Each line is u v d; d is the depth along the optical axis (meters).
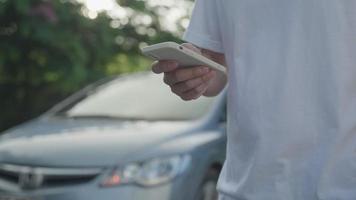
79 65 7.19
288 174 1.76
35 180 4.35
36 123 5.29
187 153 4.40
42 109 7.88
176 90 1.92
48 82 7.70
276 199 1.77
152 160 4.27
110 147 4.36
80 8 7.22
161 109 5.07
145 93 5.37
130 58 8.30
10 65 7.44
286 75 1.76
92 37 7.47
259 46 1.82
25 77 7.54
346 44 1.70
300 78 1.75
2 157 4.55
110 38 7.53
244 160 1.87
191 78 1.86
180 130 4.62
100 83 5.95
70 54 7.17
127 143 4.39
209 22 2.03
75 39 7.07
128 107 5.20
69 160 4.32
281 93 1.77
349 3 1.70
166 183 4.23
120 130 4.66
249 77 1.83
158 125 4.75
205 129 4.75
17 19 7.05
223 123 4.93
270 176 1.79
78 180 4.27
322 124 1.73
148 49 1.77
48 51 7.23
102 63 7.77
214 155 4.60
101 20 7.47
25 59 7.35
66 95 7.84
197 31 2.05
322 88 1.73
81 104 5.53
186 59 1.79
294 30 1.76
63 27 7.12
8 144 4.68
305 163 1.75
